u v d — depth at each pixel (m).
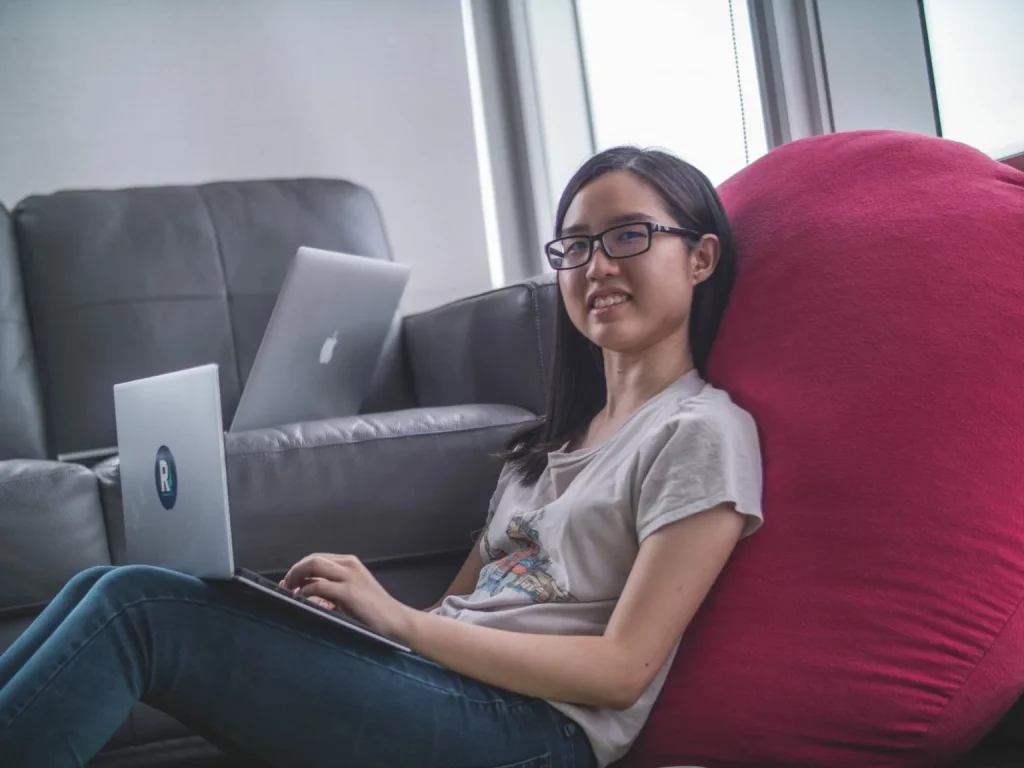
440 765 0.89
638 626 0.91
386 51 2.57
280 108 2.49
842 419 0.96
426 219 2.58
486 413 1.55
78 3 2.36
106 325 1.97
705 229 1.15
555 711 0.95
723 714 0.95
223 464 0.89
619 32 2.71
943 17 1.83
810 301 1.05
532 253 2.72
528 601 1.03
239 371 2.05
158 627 0.84
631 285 1.09
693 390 1.09
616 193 1.10
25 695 0.79
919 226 1.03
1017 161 1.38
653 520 0.94
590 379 1.26
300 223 2.16
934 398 0.93
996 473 0.90
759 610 0.95
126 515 1.08
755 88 2.18
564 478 1.11
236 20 2.46
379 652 0.91
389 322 1.80
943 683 0.90
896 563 0.91
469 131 2.62
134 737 1.35
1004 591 0.90
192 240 2.07
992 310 0.94
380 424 1.49
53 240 2.01
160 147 2.40
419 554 1.49
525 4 2.70
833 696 0.91
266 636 0.87
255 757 0.88
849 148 1.19
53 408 1.94
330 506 1.44
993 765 1.05
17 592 1.35
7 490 1.34
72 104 2.35
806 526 0.95
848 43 1.94
